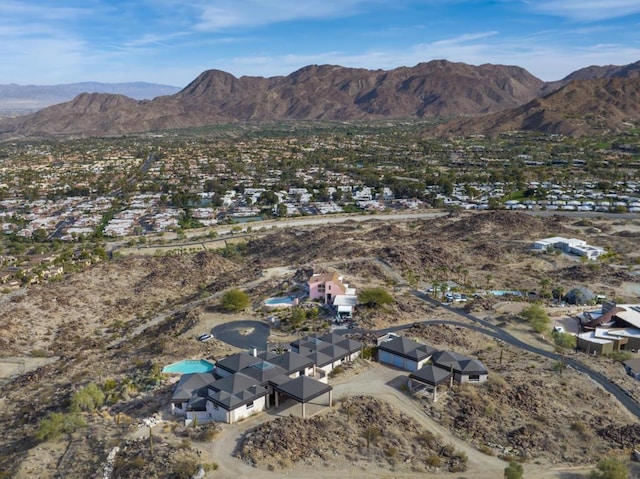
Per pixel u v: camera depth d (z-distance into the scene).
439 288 153.00
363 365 101.00
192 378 89.94
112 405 92.75
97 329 153.62
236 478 68.62
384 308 132.62
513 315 132.50
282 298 145.12
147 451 74.06
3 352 137.25
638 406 90.44
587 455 75.81
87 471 72.31
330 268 165.88
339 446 75.94
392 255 184.38
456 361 96.81
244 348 114.12
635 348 117.12
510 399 89.44
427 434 79.44
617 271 171.75
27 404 103.19
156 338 130.75
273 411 84.56
